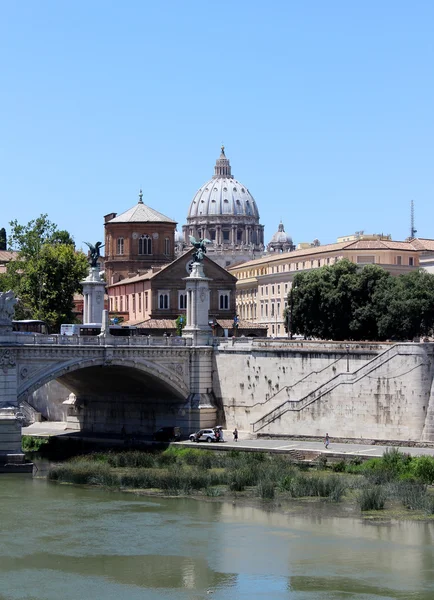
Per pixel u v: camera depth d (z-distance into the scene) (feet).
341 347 480.23
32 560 303.48
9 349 443.73
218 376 518.37
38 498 384.27
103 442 506.48
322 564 298.56
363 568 294.87
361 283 595.06
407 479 388.98
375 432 455.22
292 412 479.00
